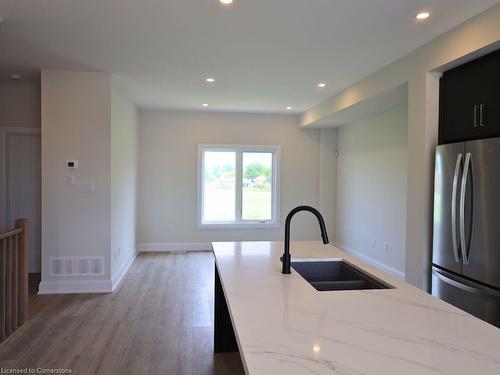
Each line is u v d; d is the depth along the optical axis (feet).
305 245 9.29
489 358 3.55
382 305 5.00
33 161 16.96
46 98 14.07
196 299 14.01
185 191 22.52
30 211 17.04
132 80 15.21
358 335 4.04
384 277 6.47
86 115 14.26
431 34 10.05
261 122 23.08
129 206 18.84
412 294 5.48
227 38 10.55
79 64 13.20
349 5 8.52
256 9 8.75
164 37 10.53
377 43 10.75
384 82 12.99
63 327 11.28
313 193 23.67
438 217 10.16
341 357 3.55
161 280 16.44
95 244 14.55
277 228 23.39
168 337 10.71
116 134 15.49
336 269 7.98
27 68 13.80
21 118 16.47
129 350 9.87
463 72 9.81
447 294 9.74
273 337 3.98
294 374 3.24
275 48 11.30
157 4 8.55
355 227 20.98
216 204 23.21
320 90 16.66
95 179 14.42
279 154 23.25
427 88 10.64
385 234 17.81
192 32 10.15
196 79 14.94
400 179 16.49
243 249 8.70
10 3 8.57
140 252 21.90
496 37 8.31
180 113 22.33
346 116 18.98
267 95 17.75
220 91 16.97
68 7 8.75
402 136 16.25
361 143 20.18
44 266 14.32
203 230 22.79
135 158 20.71
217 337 9.77
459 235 9.36
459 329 4.22
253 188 23.52
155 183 22.25
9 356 9.46
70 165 14.25
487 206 8.61
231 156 23.26
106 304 13.32
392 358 3.53
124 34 10.36
